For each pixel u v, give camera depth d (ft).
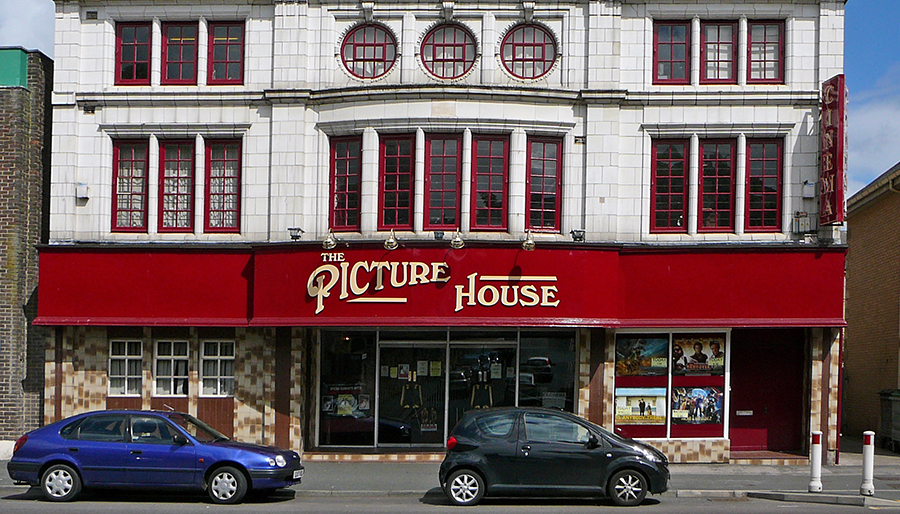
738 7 62.23
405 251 59.06
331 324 59.11
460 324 58.59
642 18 62.85
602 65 62.23
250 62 63.82
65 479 46.09
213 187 64.44
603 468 45.65
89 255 62.69
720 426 62.85
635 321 60.75
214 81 64.44
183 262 62.44
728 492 49.96
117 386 64.28
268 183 63.31
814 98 61.67
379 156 61.98
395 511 44.09
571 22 62.59
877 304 82.12
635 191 62.39
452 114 60.90
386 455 62.08
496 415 47.29
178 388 64.23
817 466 49.37
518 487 45.78
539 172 62.49
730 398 63.87
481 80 62.23
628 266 61.16
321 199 62.69
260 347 63.36
